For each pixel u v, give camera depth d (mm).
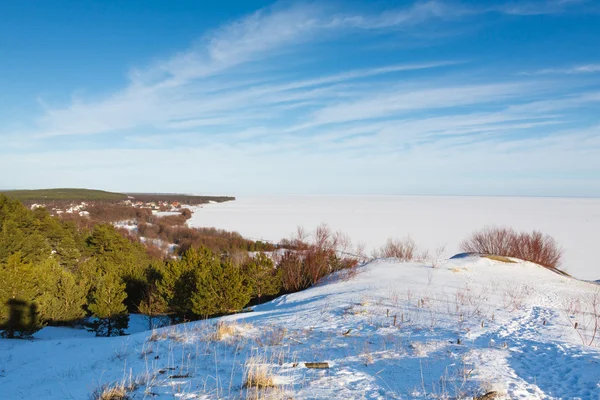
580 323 11008
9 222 36344
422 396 5426
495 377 6105
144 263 47594
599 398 5336
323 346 8453
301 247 28984
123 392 5922
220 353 8109
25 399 6668
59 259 42062
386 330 9984
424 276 22031
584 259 74750
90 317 27016
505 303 14203
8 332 19188
